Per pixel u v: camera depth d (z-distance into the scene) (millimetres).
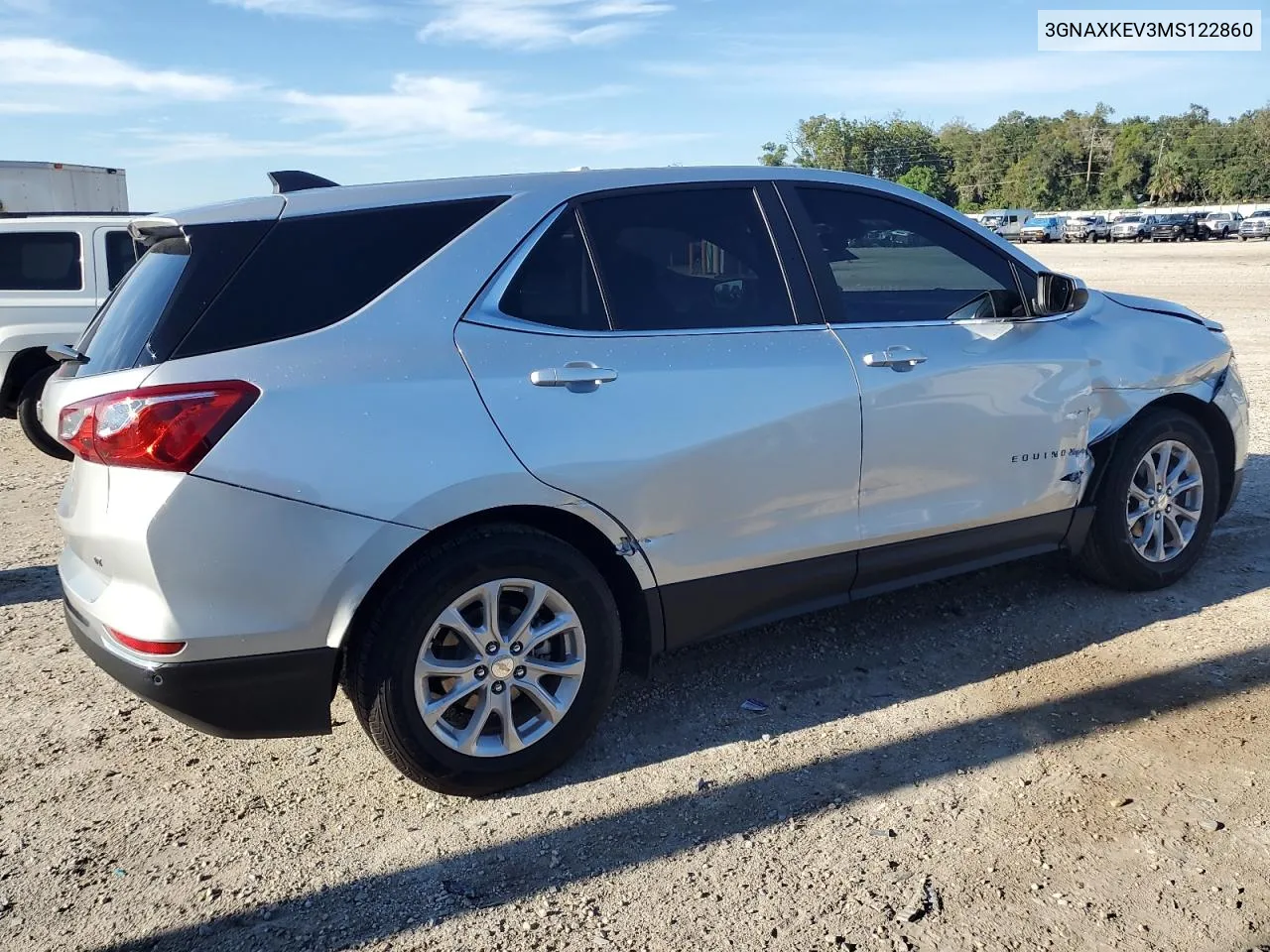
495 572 3084
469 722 3154
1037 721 3580
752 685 3955
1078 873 2768
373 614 2996
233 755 3555
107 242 8742
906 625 4473
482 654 3119
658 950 2539
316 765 3479
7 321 8500
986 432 4039
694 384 3391
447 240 3209
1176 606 4543
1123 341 4477
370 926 2662
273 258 3006
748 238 3705
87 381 2916
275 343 2916
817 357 3646
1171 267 32844
